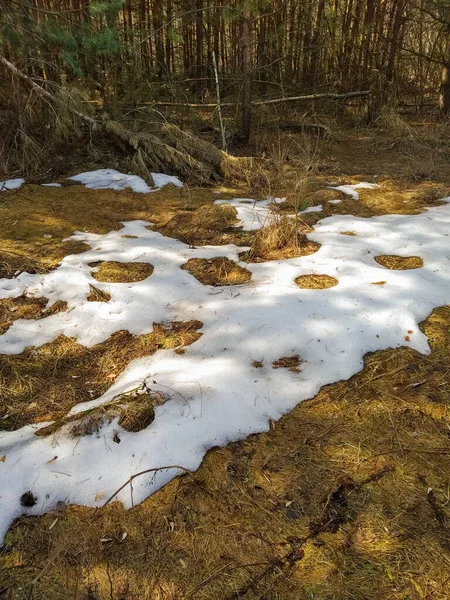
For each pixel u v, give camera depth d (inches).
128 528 66.3
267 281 125.6
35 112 230.7
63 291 123.1
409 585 58.1
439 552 61.7
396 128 300.7
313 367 94.3
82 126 239.8
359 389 90.0
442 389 89.0
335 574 59.8
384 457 75.9
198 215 170.4
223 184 215.2
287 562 61.5
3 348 104.0
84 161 233.1
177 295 120.6
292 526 65.9
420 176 218.5
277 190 205.6
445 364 95.7
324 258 136.2
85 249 146.1
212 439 78.1
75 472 73.4
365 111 335.3
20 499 70.2
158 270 132.6
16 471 73.6
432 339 103.0
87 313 114.5
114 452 76.2
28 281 127.1
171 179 214.2
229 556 62.5
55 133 228.4
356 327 104.5
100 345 105.2
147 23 371.2
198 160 222.2
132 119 244.1
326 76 369.1
